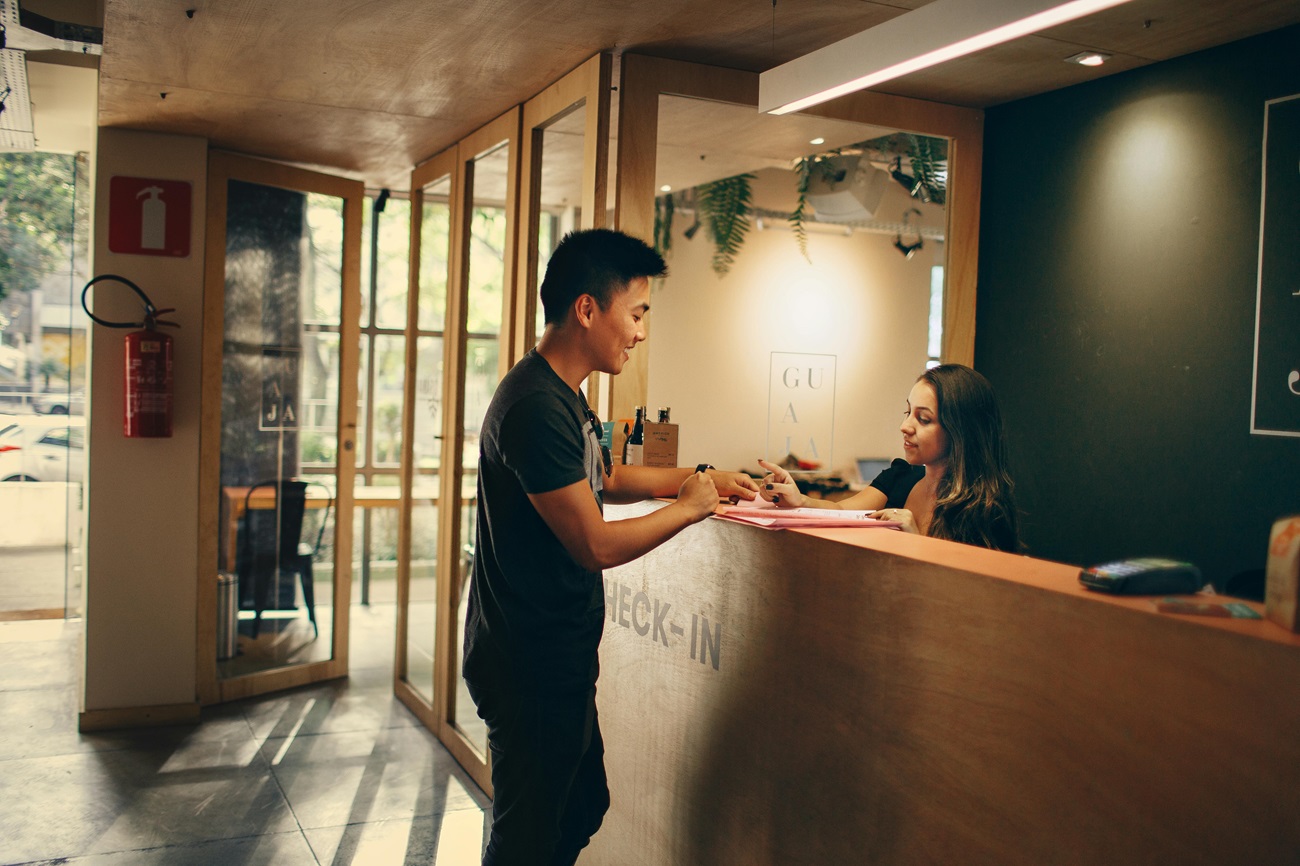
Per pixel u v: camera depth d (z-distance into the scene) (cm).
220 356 454
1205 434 279
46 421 799
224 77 348
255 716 452
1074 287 319
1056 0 158
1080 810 129
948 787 150
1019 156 340
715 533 211
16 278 891
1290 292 257
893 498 260
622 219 297
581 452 187
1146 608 121
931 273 632
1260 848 108
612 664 255
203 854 312
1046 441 329
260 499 483
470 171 427
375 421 696
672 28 276
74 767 383
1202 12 251
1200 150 281
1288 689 105
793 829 185
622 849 249
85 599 425
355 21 283
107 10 280
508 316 371
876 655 165
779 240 591
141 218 429
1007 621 140
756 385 592
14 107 461
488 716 198
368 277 687
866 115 331
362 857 313
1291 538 112
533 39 289
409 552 487
